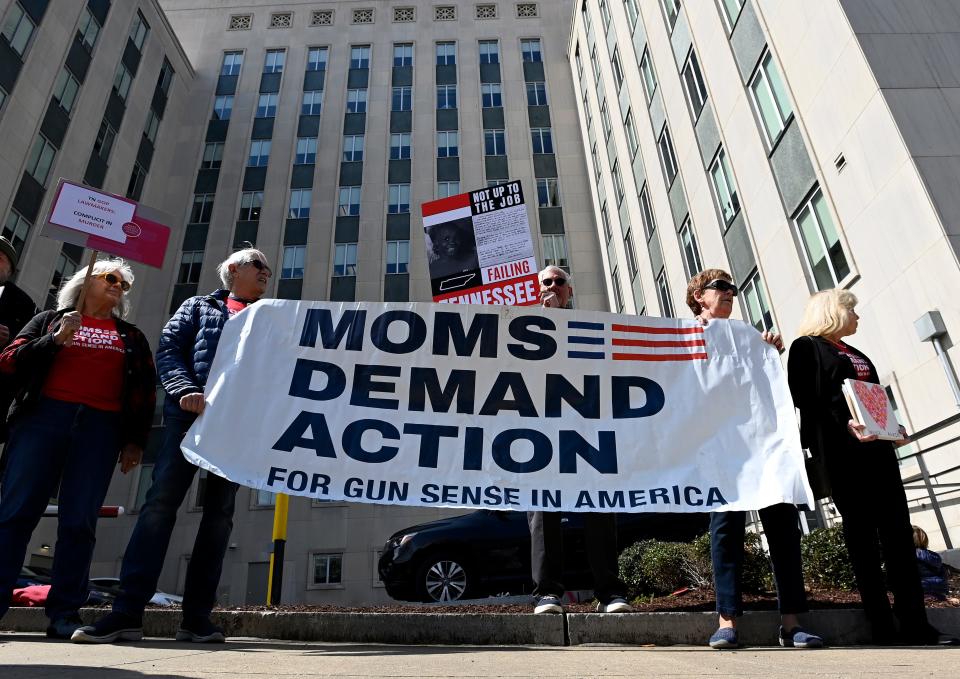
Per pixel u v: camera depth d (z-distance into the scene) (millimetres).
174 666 2023
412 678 1896
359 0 32438
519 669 2121
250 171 27891
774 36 12164
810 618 3281
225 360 3467
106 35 24422
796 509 3355
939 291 8281
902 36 9734
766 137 12773
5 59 19625
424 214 5289
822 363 3551
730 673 2061
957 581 5152
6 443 3295
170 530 3125
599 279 25625
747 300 13758
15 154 19641
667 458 3434
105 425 3318
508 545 7121
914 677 1964
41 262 20219
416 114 29203
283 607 4625
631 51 21406
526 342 3734
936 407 8281
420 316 3750
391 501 3242
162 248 3529
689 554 5168
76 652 2381
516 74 30344
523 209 5164
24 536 3008
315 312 3678
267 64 30766
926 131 8945
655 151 19250
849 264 10055
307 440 3350
